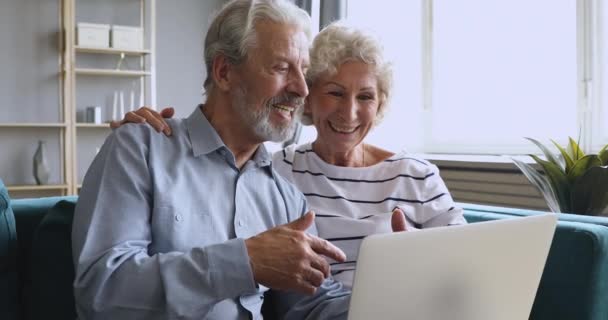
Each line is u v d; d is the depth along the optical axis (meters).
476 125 3.37
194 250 1.00
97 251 1.01
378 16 3.91
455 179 3.04
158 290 0.97
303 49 1.27
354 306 0.82
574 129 2.83
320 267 1.00
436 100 3.63
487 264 0.91
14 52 4.27
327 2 3.72
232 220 1.23
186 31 4.81
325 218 1.48
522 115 3.10
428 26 3.64
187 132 1.25
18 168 4.31
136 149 1.15
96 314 0.98
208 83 1.30
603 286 1.33
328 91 1.53
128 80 4.60
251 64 1.22
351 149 1.59
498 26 3.23
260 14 1.23
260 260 0.98
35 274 1.32
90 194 1.10
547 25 2.95
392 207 1.51
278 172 1.58
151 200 1.12
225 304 1.16
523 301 1.00
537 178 2.01
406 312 0.85
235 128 1.27
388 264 0.81
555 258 1.37
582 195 1.89
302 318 1.31
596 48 2.67
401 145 3.77
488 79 3.29
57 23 4.37
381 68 1.54
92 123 4.25
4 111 4.27
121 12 4.59
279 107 1.26
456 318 0.90
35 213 1.42
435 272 0.86
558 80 2.90
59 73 4.38
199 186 1.19
